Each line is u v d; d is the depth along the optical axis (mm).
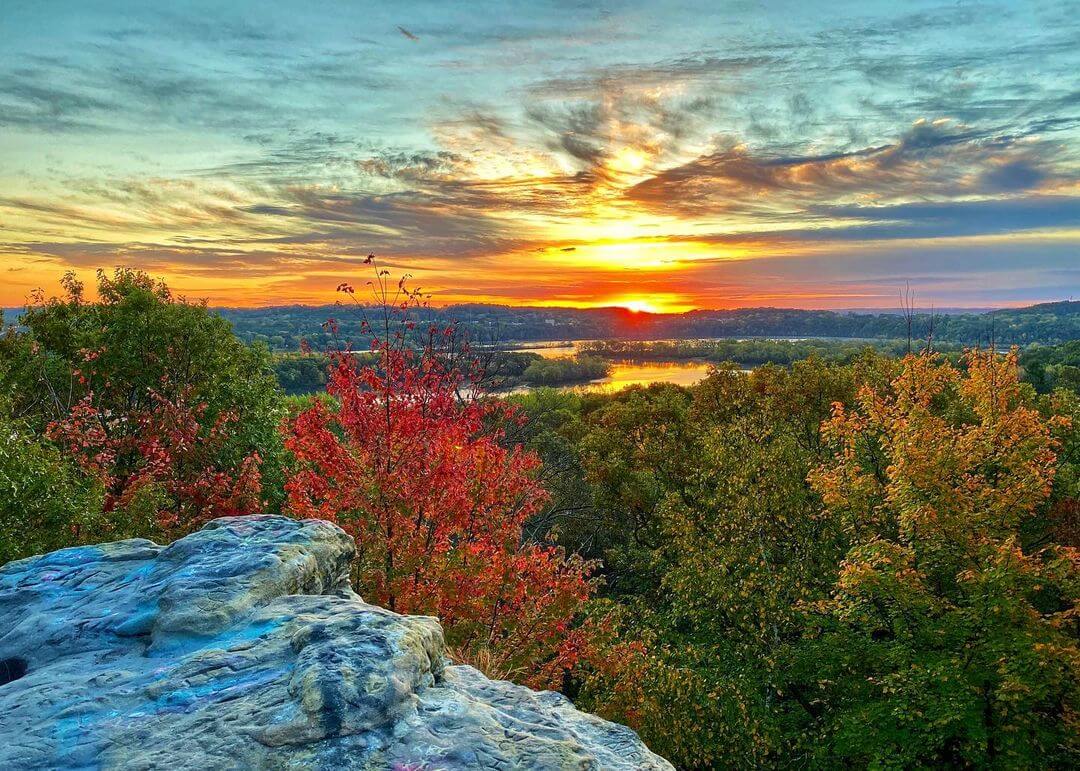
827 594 18641
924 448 15586
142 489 15266
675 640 19828
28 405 25828
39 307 30578
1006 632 13125
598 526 34906
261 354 32906
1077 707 13430
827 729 15078
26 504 14117
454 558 11320
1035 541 19391
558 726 4535
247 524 7293
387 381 11281
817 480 18562
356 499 11008
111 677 4574
